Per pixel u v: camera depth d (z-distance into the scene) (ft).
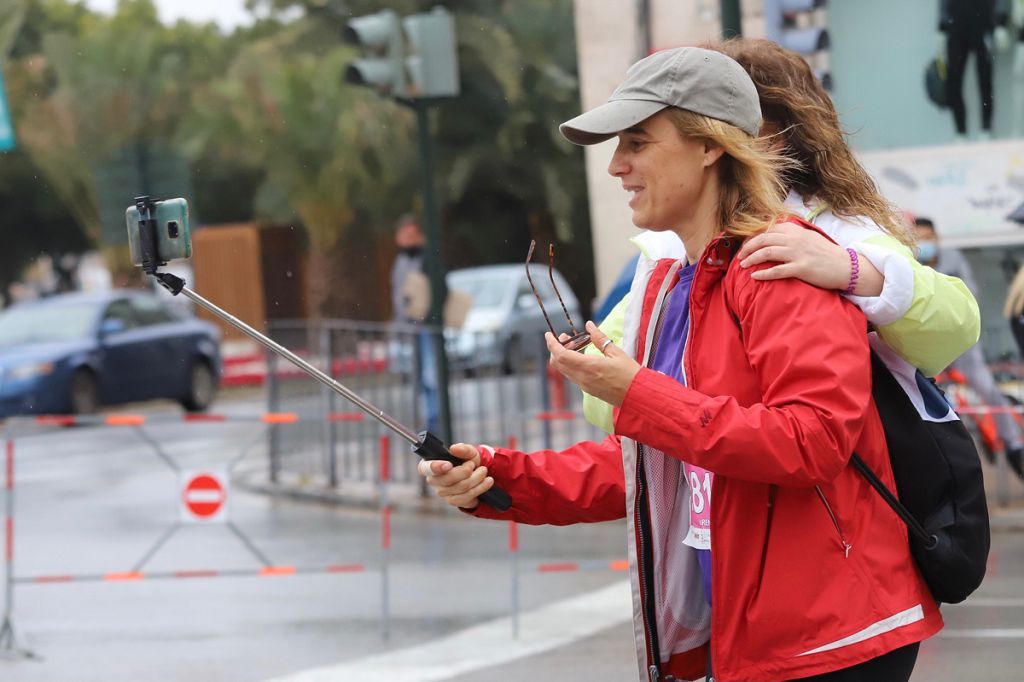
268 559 54.44
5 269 205.26
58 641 41.93
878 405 15.75
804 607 15.02
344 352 74.18
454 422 76.23
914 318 15.37
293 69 142.20
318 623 43.47
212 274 164.45
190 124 148.87
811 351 14.75
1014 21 65.16
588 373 15.25
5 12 157.99
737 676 15.35
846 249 15.46
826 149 17.10
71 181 162.20
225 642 41.22
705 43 18.01
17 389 104.17
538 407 75.56
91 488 75.25
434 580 49.78
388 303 155.63
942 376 59.31
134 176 89.61
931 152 64.23
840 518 15.12
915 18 66.08
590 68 73.87
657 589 16.88
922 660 36.70
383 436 42.37
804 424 14.52
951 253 61.77
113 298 113.70
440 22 65.31
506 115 141.08
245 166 159.84
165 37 158.40
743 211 15.88
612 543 55.88
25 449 93.81
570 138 16.16
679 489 16.88
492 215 152.87
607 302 56.85
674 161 15.93
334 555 55.06
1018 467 58.34
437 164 143.43
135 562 54.80
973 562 15.65
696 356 15.71
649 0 72.79
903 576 15.34
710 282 15.72
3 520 65.57
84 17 165.07
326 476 73.31
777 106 17.28
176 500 70.08
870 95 66.69
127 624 44.16
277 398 75.00
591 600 45.50
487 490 17.26
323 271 153.38
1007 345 62.34
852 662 14.94
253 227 164.45
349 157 142.61
